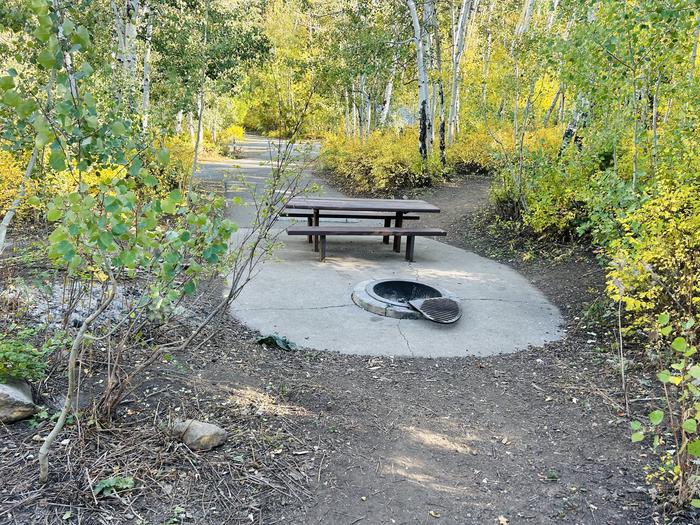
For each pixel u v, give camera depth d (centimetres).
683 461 224
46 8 176
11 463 224
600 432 294
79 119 192
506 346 432
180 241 211
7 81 175
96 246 205
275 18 2342
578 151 723
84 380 297
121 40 955
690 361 214
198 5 1245
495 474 257
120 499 212
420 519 222
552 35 667
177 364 318
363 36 1394
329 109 2197
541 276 637
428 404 330
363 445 275
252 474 238
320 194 1320
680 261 366
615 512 227
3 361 263
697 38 564
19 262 443
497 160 912
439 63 1536
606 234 520
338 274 627
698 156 464
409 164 1328
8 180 595
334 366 382
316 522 215
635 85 492
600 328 459
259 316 479
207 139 2480
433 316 483
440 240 852
